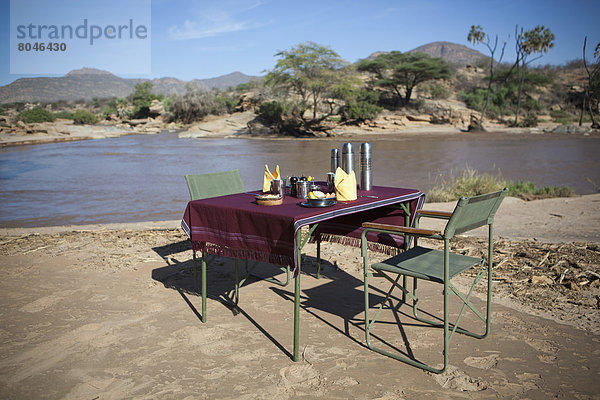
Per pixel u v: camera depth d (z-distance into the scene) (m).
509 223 7.45
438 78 69.19
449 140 40.44
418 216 3.72
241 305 3.87
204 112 74.56
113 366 2.84
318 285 4.41
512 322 3.45
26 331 3.35
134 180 17.41
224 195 4.01
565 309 3.67
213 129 58.84
